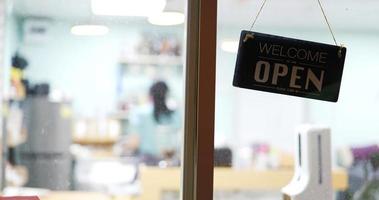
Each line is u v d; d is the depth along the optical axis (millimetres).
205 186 1433
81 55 3205
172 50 3121
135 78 3520
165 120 3320
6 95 2857
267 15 1604
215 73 1451
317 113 1776
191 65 1464
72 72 3244
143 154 3377
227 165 1739
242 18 1546
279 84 1433
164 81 3375
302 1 1639
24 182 2588
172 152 2973
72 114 3270
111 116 3514
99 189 2869
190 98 1459
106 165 3117
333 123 1760
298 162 1725
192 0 1475
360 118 1756
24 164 2760
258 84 1426
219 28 1505
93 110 3424
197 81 1457
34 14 2549
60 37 2906
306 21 1637
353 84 1736
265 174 2055
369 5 1697
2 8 2473
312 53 1446
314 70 1447
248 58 1419
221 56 1484
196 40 1469
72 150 3160
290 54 1435
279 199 1778
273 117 1916
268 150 2250
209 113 1441
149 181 2613
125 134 3512
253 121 2031
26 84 2961
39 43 2906
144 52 3318
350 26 1688
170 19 2035
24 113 2941
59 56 3111
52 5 2344
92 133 3357
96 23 2508
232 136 1897
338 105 1750
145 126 3496
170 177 2193
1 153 2785
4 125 2842
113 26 2502
